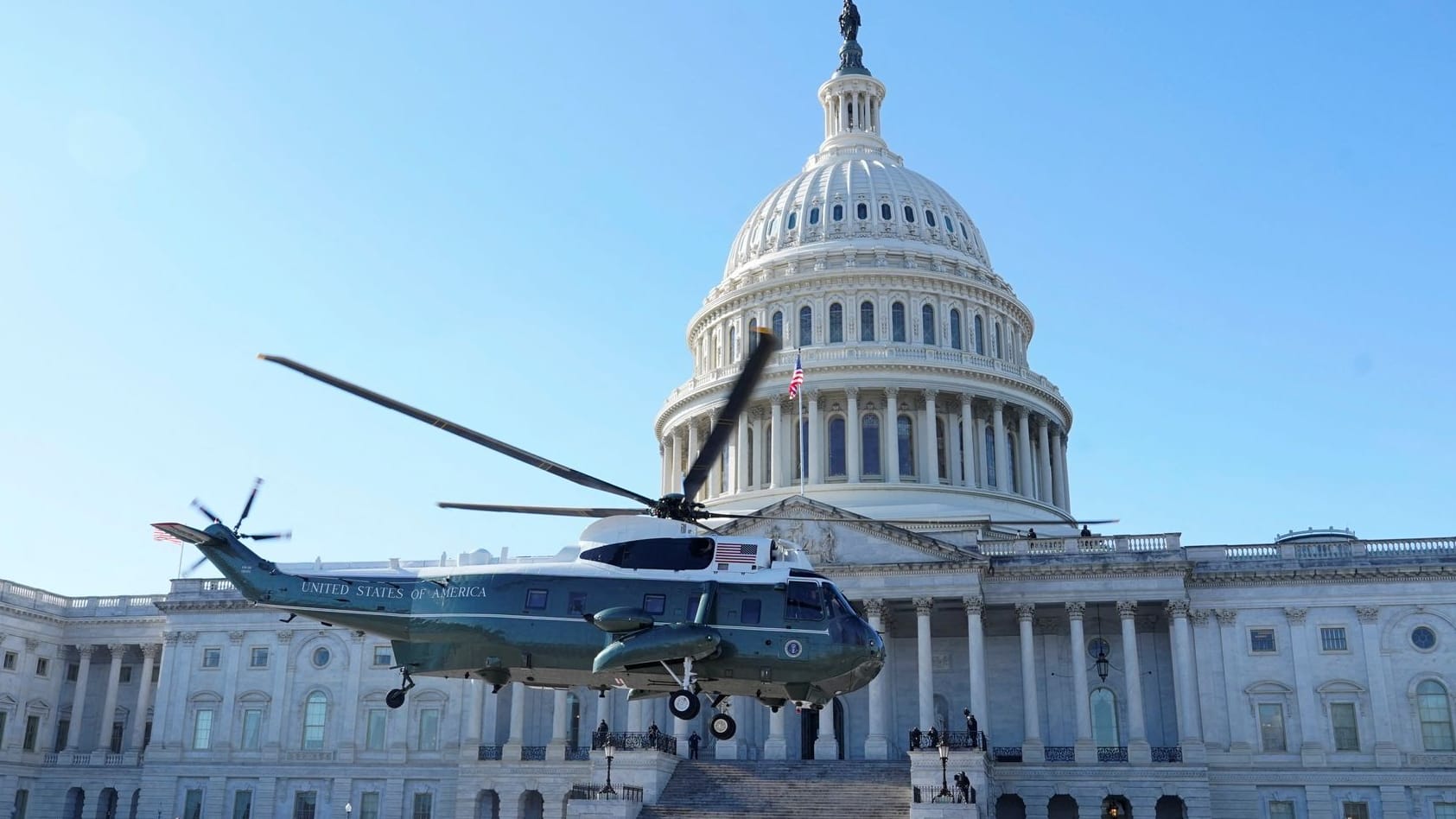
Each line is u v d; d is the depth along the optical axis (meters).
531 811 83.50
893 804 66.31
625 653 32.09
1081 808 73.81
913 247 107.69
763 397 101.25
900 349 101.69
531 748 84.31
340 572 36.75
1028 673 77.00
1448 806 73.69
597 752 70.81
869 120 122.88
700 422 107.19
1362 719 75.94
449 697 88.00
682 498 34.06
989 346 107.19
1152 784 73.44
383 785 87.12
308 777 88.44
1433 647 76.25
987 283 108.38
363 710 89.31
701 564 34.19
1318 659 77.38
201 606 93.56
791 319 105.31
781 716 76.69
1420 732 75.12
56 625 99.44
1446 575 76.81
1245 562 79.56
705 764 73.69
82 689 98.19
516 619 33.97
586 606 33.78
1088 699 76.31
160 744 91.50
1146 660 80.81
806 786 69.25
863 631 33.81
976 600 76.00
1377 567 77.38
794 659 33.12
